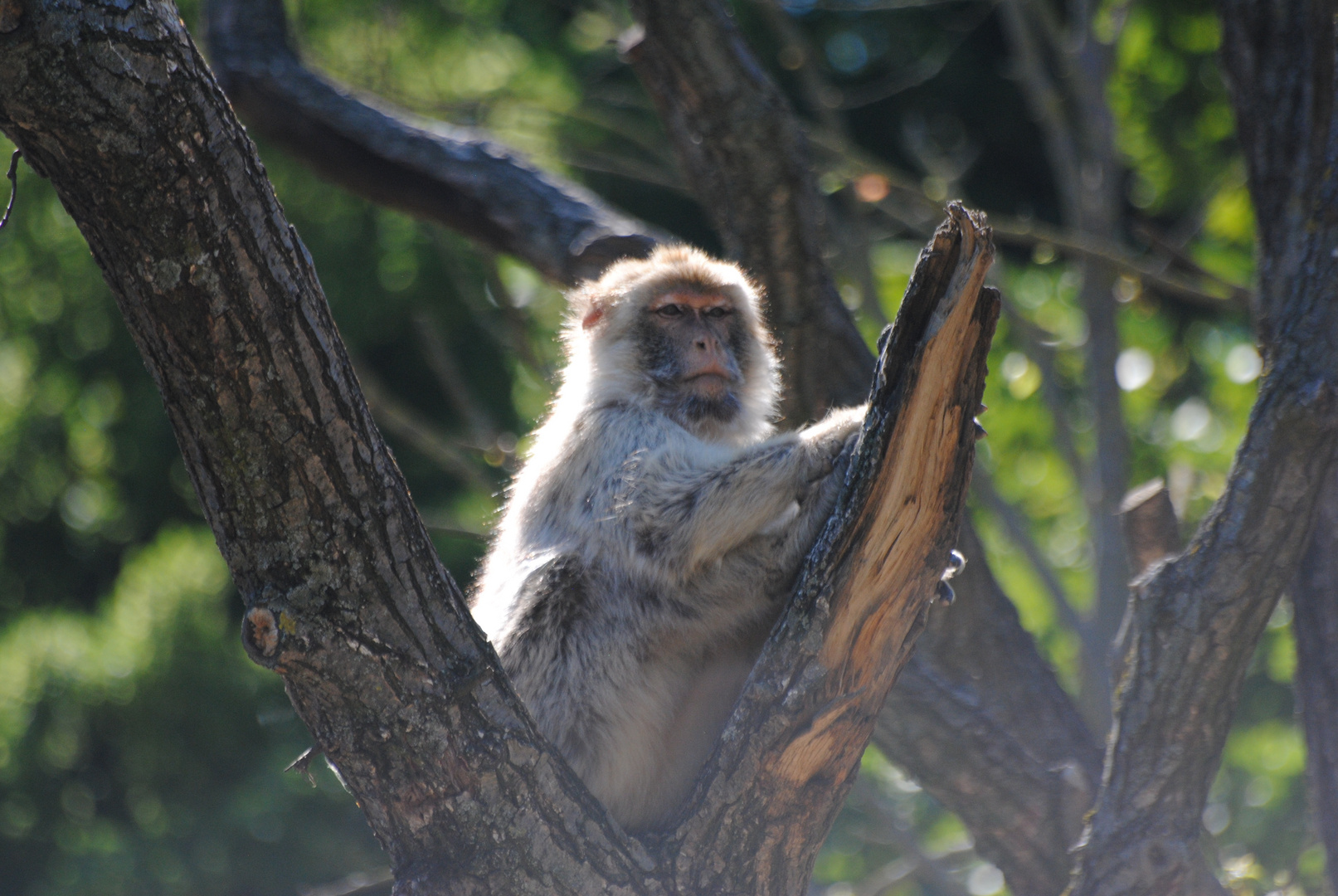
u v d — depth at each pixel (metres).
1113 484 14.44
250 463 5.60
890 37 31.91
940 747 9.53
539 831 6.17
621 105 27.08
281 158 23.78
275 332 5.49
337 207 24.84
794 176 10.36
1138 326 19.06
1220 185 18.78
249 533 5.72
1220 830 14.00
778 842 6.43
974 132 32.97
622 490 7.86
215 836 21.94
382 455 5.89
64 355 27.91
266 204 5.47
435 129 13.40
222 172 5.30
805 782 6.37
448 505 27.08
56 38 4.93
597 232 12.19
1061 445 15.68
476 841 6.15
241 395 5.50
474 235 13.09
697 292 9.31
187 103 5.18
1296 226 8.78
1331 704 8.70
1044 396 15.98
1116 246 16.75
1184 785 7.62
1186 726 7.59
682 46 10.36
